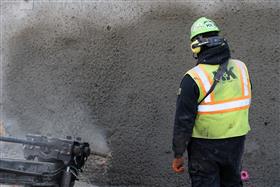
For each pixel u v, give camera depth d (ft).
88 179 25.04
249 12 22.52
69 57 25.36
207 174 18.04
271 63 22.34
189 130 17.65
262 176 22.61
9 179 18.78
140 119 24.13
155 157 23.95
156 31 23.80
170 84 23.62
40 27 25.90
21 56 26.35
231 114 17.81
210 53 17.93
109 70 24.57
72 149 19.16
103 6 24.61
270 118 22.44
